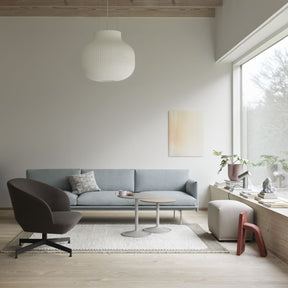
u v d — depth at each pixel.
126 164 7.74
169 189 7.12
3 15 7.63
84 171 7.14
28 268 4.10
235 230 5.18
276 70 6.01
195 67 7.80
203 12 7.77
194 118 7.79
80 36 7.69
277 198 5.50
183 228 6.03
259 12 5.48
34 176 7.02
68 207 5.23
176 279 3.80
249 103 7.27
